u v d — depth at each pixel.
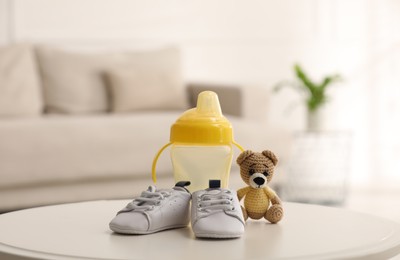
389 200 3.66
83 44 3.62
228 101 3.10
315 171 3.96
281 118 3.99
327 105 3.65
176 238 1.03
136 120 2.75
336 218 1.21
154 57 3.38
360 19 4.07
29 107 3.07
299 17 3.98
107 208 1.31
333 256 0.92
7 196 2.53
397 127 4.14
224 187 1.26
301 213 1.26
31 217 1.21
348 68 4.06
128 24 3.71
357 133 4.10
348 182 4.07
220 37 3.87
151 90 3.26
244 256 0.91
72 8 3.59
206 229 1.01
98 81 3.27
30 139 2.54
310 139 3.96
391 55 4.11
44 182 2.57
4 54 3.13
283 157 2.94
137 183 2.75
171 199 1.10
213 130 1.20
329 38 4.03
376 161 4.12
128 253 0.92
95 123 2.67
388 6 4.10
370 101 4.11
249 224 1.16
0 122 2.60
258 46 3.93
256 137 2.85
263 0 3.93
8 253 0.93
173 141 1.22
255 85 3.08
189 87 3.48
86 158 2.62
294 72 3.98
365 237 1.04
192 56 3.83
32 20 3.51
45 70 3.22
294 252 0.93
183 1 3.80
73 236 1.04
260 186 1.17
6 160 2.50
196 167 1.24
